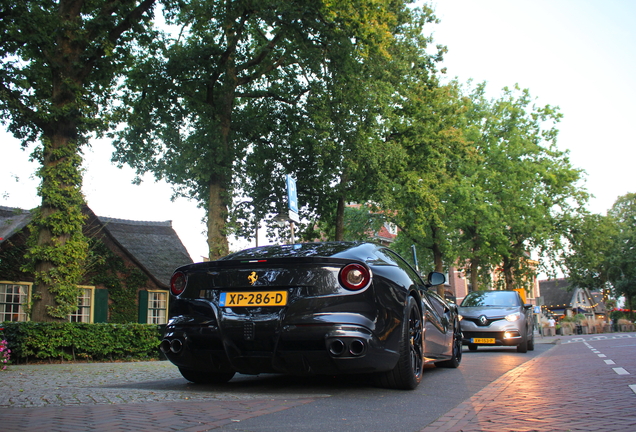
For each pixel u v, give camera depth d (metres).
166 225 31.50
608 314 71.12
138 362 12.13
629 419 4.11
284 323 5.02
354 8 17.03
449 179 26.69
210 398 4.87
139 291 25.91
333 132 19.36
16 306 21.69
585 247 40.06
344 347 4.88
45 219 14.58
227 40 19.25
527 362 10.48
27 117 14.64
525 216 36.66
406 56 22.58
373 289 5.21
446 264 35.69
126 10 15.94
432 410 4.49
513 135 36.62
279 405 4.50
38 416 3.95
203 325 5.25
